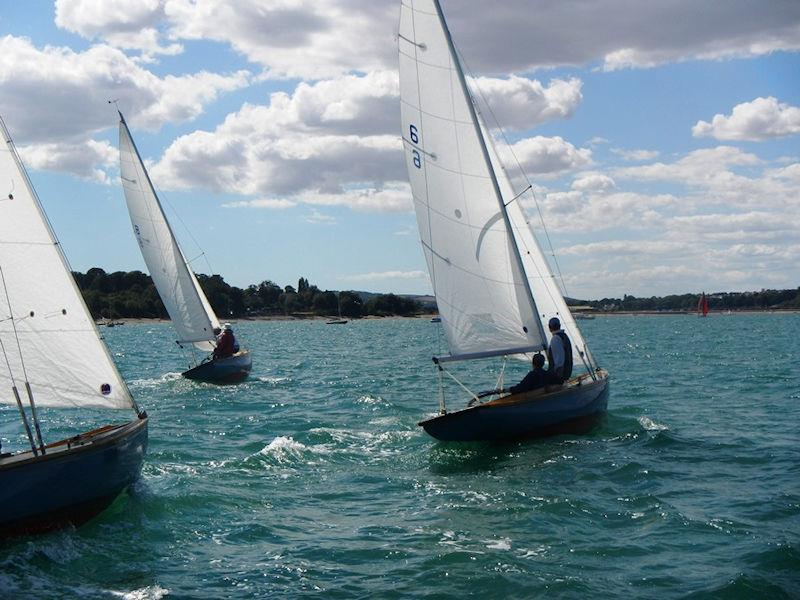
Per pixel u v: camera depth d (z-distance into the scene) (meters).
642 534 10.81
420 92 17.19
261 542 10.77
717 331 89.81
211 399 26.31
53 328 11.74
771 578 9.12
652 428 18.27
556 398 16.59
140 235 33.81
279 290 198.25
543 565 9.73
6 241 11.42
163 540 10.80
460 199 17.19
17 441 18.88
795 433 17.89
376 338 86.38
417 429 19.03
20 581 9.27
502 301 17.23
